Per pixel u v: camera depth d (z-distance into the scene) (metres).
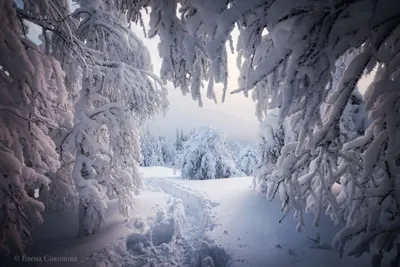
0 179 2.97
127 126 5.97
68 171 6.74
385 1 1.85
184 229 6.65
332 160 2.93
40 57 3.76
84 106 6.01
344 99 2.25
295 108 2.31
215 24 2.38
